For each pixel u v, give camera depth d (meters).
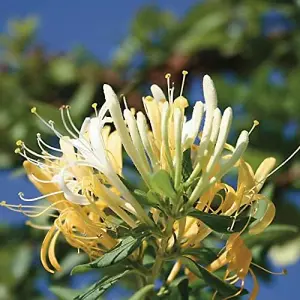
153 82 0.98
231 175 0.70
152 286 0.55
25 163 0.55
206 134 0.54
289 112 0.89
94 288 0.55
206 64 0.99
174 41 1.01
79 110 0.99
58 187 0.55
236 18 1.02
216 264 0.55
